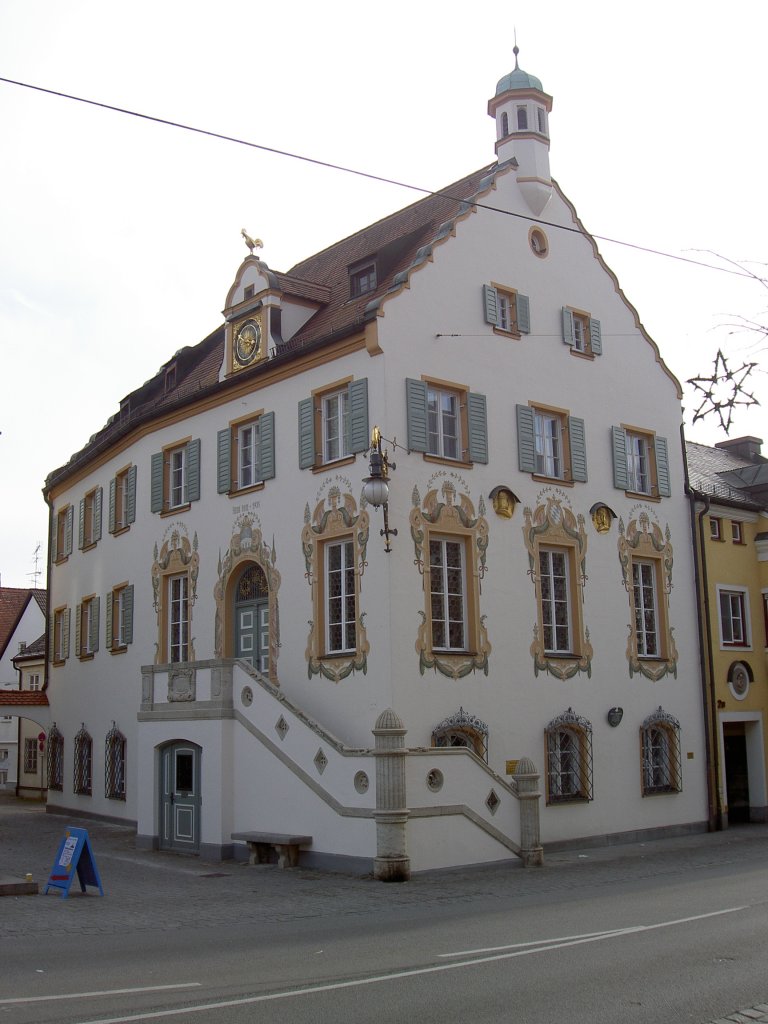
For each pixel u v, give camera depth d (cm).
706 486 2892
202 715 2067
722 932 1138
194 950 1105
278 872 1780
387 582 1952
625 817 2327
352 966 989
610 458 2473
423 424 2055
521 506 2223
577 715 2255
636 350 2603
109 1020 786
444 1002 841
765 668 2827
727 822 2620
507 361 2258
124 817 2745
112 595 2894
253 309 2392
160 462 2645
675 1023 780
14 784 4672
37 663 4294
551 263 2420
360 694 1980
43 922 1309
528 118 2438
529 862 1861
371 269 2344
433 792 1748
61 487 3469
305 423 2183
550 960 997
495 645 2114
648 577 2550
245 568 2344
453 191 2492
